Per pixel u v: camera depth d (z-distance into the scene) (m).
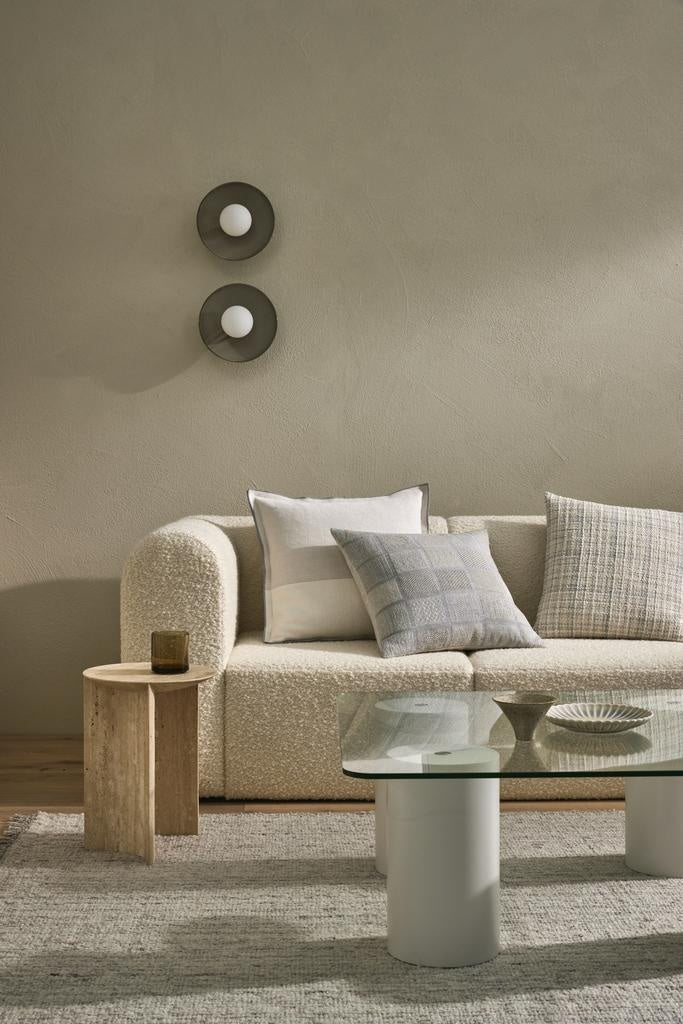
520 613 3.17
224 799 2.96
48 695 3.77
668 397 3.83
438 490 3.81
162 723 2.68
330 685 2.89
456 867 1.95
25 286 3.73
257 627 3.47
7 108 3.71
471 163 3.78
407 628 3.00
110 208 3.73
